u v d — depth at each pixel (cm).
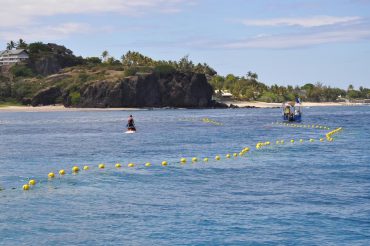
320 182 3531
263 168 4266
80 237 2256
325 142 6625
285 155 5197
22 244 2169
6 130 9925
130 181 3675
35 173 4094
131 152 5600
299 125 10806
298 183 3497
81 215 2627
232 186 3409
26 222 2502
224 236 2250
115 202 2927
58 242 2192
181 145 6388
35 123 12625
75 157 5181
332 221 2472
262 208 2736
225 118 14700
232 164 4562
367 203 2847
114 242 2186
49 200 3006
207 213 2638
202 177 3825
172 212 2667
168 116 16350
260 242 2170
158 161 4816
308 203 2852
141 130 9462
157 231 2330
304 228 2361
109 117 15738
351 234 2270
